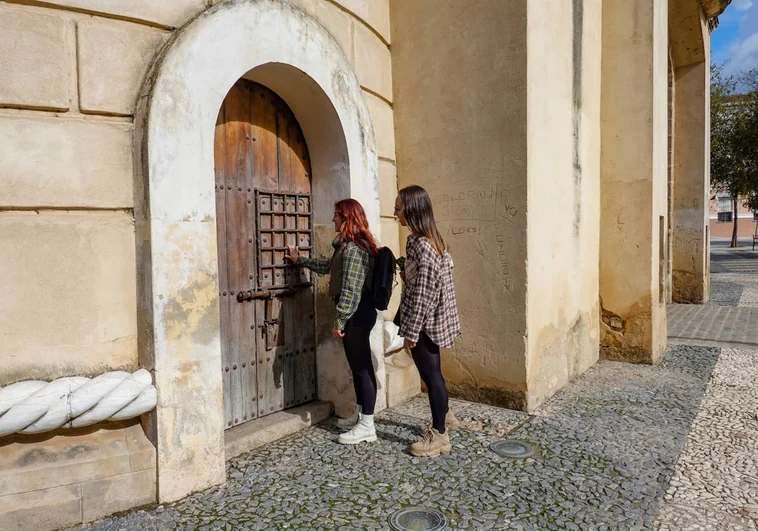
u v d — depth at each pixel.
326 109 4.22
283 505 3.08
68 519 2.82
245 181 4.02
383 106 5.20
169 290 3.09
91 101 2.94
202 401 3.25
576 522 2.91
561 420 4.52
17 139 2.74
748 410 4.82
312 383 4.62
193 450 3.21
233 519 2.92
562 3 5.27
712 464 3.67
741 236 50.16
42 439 2.87
